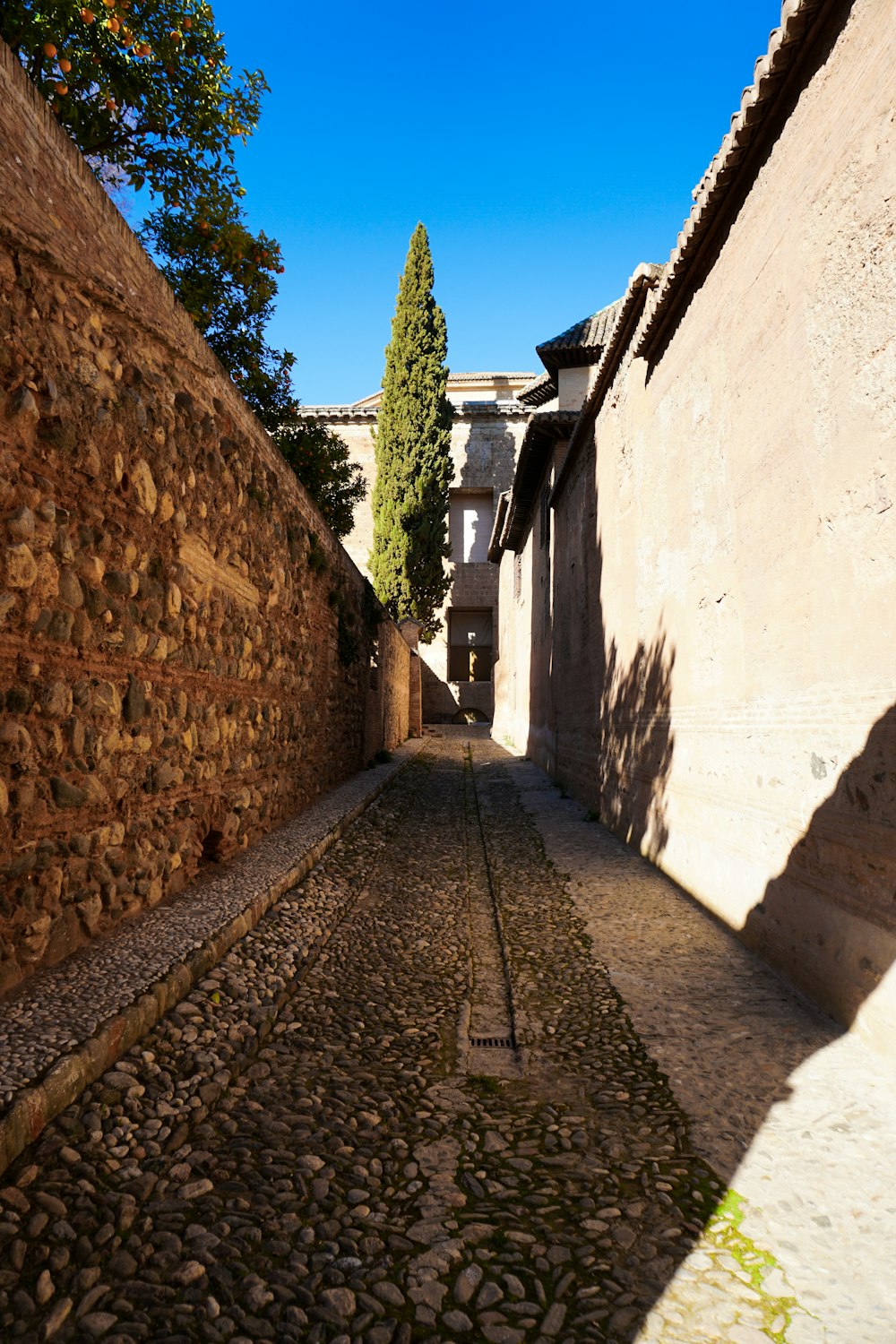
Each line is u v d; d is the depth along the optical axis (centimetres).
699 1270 211
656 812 692
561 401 1364
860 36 337
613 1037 358
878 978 330
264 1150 263
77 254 347
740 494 489
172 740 468
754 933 466
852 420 350
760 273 453
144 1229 219
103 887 388
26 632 315
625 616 819
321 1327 190
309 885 565
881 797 328
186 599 485
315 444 1135
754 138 439
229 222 805
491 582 3155
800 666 405
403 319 2698
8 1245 203
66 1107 254
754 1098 301
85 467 357
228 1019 341
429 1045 354
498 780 1372
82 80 626
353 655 1162
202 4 661
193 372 498
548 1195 243
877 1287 205
